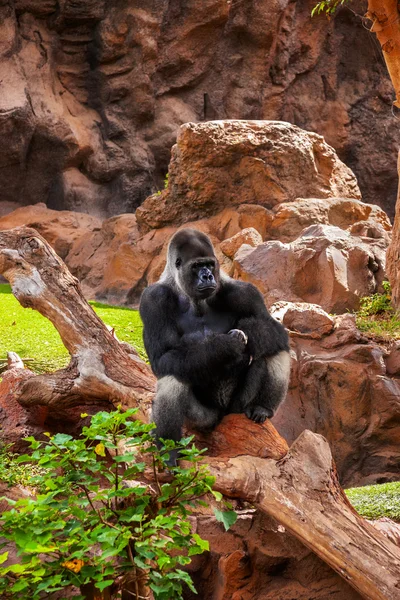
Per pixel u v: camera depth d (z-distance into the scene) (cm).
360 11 2761
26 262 963
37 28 2523
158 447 660
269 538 724
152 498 593
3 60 2416
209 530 740
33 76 2472
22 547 499
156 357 687
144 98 2577
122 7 2534
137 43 2539
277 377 711
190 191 1908
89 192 2561
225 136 1873
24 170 2475
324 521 638
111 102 2594
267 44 2641
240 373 720
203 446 714
